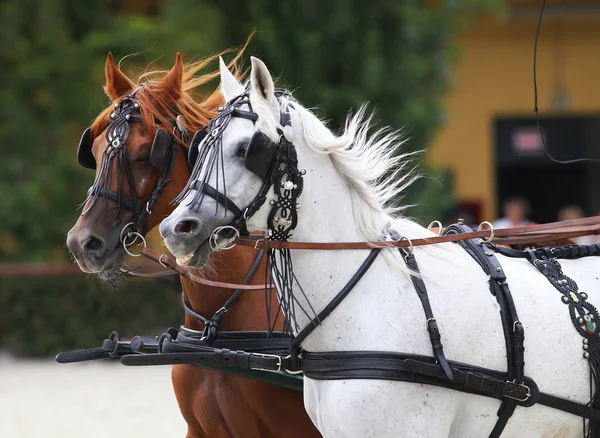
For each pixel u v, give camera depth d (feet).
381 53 71.46
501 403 22.79
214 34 72.69
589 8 97.09
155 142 25.93
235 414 26.32
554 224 24.85
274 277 23.40
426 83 76.13
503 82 99.66
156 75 36.65
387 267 22.89
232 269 26.73
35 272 73.05
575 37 99.14
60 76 80.02
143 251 26.63
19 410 52.90
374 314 22.40
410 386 21.93
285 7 67.56
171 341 26.20
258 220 21.91
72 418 50.57
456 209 87.40
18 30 82.07
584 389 23.32
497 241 26.22
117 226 25.88
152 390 59.06
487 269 23.44
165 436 45.98
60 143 83.25
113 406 53.72
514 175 103.09
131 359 24.80
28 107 82.23
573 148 100.58
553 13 97.50
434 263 23.13
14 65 82.23
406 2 72.59
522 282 23.59
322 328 22.70
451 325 22.44
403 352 22.08
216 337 26.35
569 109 99.25
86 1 82.74
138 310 73.10
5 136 82.02
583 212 102.42
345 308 22.59
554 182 102.78
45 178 80.23
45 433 46.88
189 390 27.14
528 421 23.09
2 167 80.94
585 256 25.44
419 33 75.51
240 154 21.48
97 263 25.43
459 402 22.59
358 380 21.90
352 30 68.08
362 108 26.71
